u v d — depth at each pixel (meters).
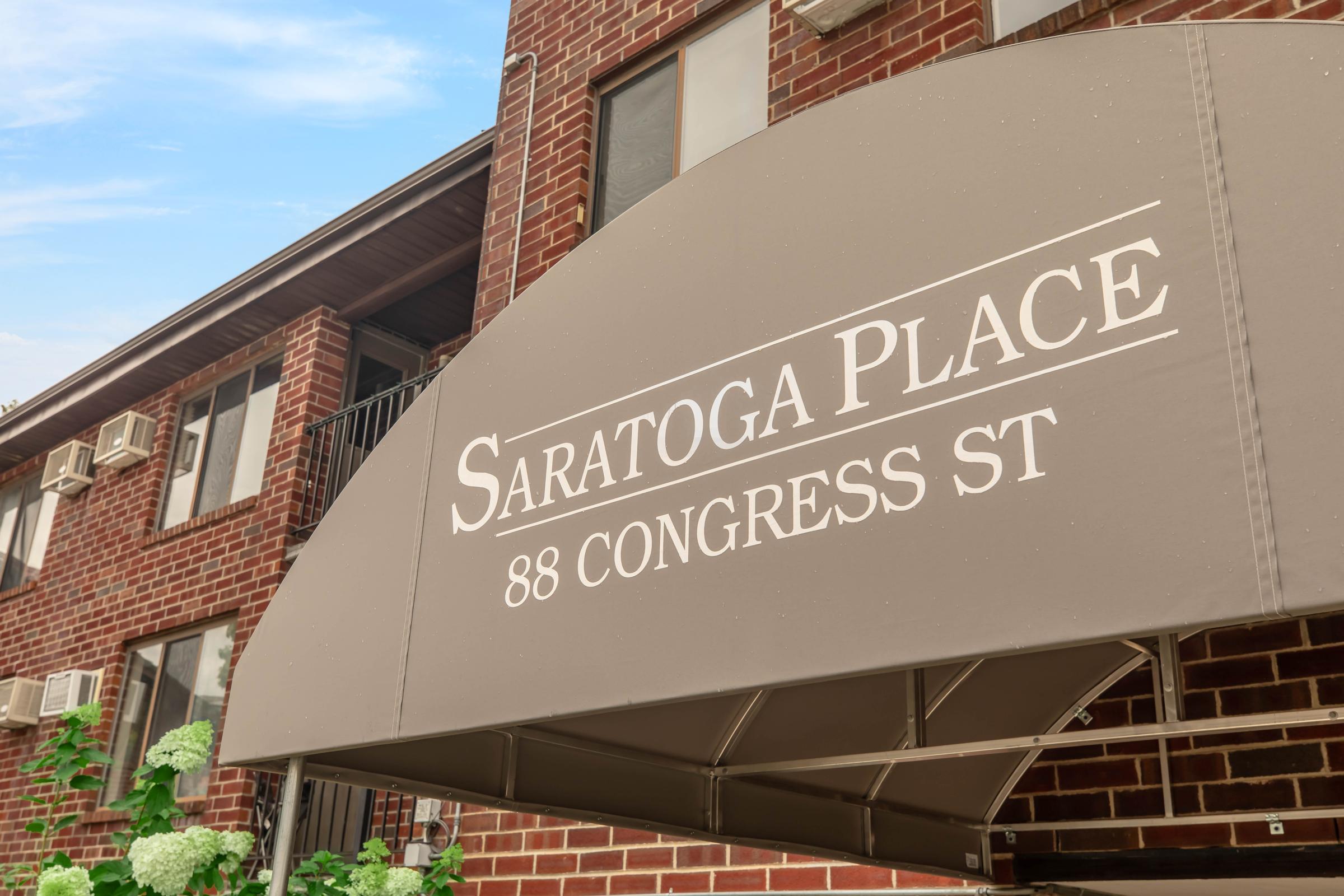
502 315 3.01
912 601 1.95
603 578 2.45
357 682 2.90
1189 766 3.76
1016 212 2.07
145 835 4.43
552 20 8.29
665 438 2.46
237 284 11.02
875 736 3.83
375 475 3.13
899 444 2.06
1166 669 3.19
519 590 2.62
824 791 3.96
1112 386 1.83
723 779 3.90
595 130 7.68
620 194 7.35
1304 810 3.45
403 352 11.62
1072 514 1.81
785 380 2.29
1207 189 1.84
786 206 2.46
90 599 11.84
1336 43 1.78
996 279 2.05
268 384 11.38
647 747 3.75
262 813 8.95
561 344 2.81
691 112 7.13
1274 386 1.67
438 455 2.99
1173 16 4.82
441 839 6.32
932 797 4.07
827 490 2.13
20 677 12.13
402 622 2.86
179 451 12.02
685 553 2.32
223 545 10.50
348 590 3.04
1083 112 2.05
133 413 12.21
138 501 11.91
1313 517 1.59
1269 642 3.70
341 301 10.94
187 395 12.31
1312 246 1.70
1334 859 3.40
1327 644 3.58
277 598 3.22
